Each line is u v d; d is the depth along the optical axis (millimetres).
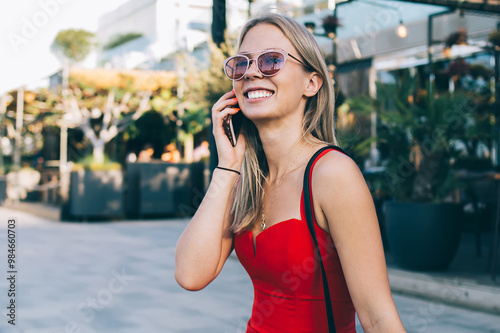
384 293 1087
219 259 1395
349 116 6676
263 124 1333
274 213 1263
